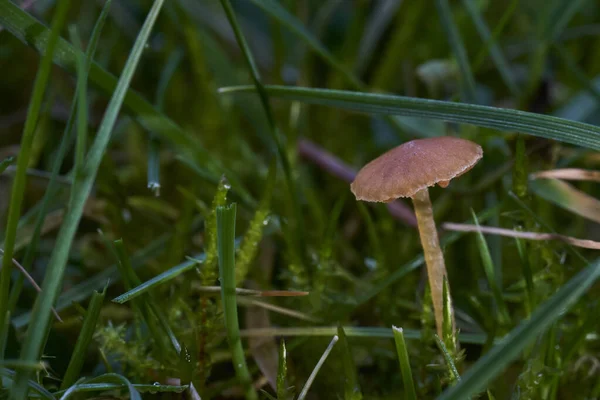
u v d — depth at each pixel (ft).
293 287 0.87
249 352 0.84
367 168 0.78
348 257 0.95
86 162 0.73
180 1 1.03
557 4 1.03
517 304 0.89
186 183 1.03
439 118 0.78
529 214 0.82
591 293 0.88
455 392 0.70
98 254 0.93
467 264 0.93
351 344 0.85
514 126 0.77
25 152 0.73
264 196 0.84
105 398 0.79
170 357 0.81
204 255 0.81
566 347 0.80
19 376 0.71
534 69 1.02
